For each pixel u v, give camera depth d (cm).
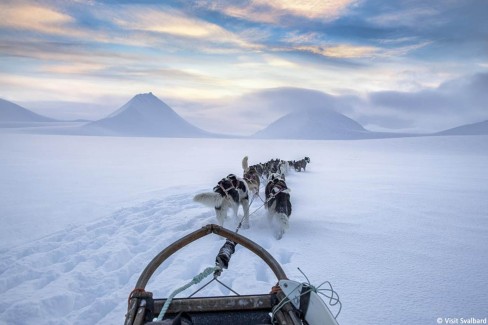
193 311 251
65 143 5656
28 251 559
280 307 242
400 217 784
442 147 4525
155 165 2222
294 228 693
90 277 450
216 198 634
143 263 503
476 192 1153
